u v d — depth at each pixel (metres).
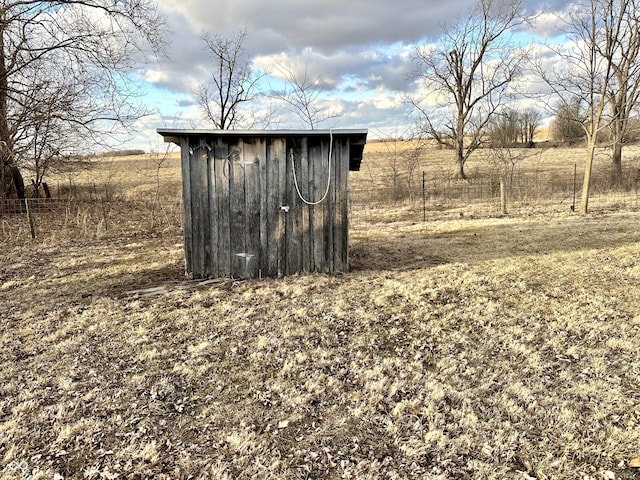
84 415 2.96
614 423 2.80
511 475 2.38
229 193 6.15
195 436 2.74
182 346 4.04
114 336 4.27
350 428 2.80
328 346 3.99
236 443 2.65
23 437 2.73
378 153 25.59
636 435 2.66
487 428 2.78
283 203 6.18
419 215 13.80
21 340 4.24
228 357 3.80
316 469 2.44
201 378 3.45
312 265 6.36
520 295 5.22
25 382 3.42
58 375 3.52
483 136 25.27
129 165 34.22
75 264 7.46
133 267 7.11
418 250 8.11
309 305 5.03
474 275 6.06
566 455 2.52
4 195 13.74
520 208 13.91
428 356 3.78
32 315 4.91
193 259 6.34
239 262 6.25
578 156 32.97
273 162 6.10
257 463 2.48
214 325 4.51
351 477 2.38
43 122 12.89
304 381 3.39
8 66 12.66
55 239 9.88
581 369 3.50
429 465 2.46
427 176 26.27
